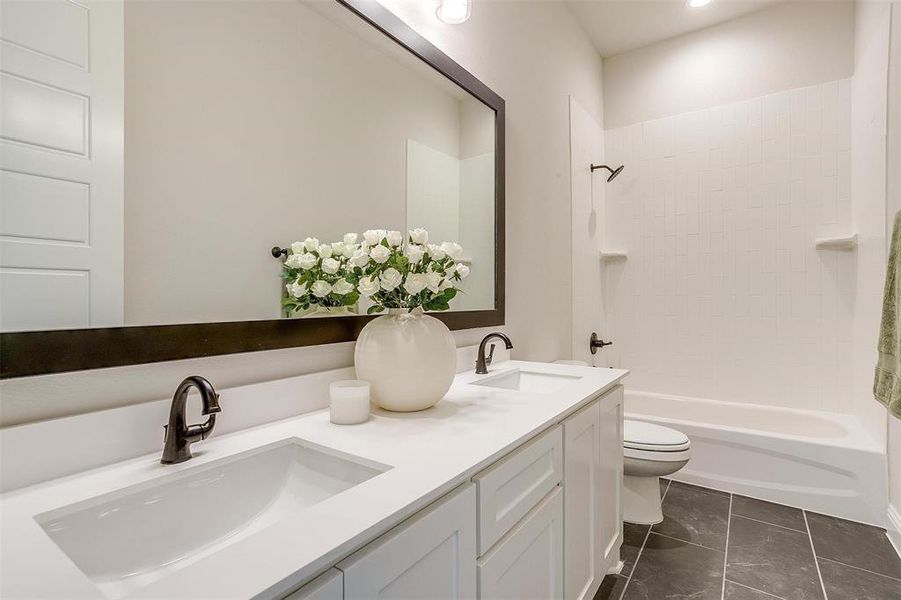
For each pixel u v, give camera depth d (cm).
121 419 76
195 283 88
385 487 66
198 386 74
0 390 65
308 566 48
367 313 119
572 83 270
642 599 148
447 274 117
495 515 84
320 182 113
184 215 86
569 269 262
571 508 119
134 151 79
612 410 153
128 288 79
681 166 295
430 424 99
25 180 67
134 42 79
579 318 276
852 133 243
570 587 119
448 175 159
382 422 100
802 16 259
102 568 62
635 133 312
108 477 69
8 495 63
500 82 195
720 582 156
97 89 74
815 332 254
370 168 128
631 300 313
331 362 119
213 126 91
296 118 108
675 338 297
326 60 115
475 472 78
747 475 224
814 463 207
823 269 251
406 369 104
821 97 253
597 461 138
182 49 86
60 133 70
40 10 68
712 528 193
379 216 131
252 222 98
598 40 300
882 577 158
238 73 95
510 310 202
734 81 278
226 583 44
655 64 305
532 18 224
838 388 247
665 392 300
